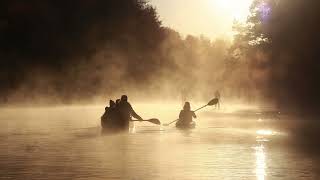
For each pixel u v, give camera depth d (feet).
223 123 124.36
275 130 102.94
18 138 88.02
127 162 60.34
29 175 52.06
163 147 75.10
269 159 62.69
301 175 51.83
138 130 105.91
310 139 85.66
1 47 259.60
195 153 68.18
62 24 278.26
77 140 85.20
